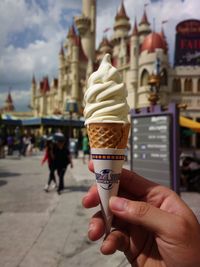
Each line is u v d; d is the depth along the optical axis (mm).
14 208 7383
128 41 57969
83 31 71562
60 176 9219
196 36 44906
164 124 7660
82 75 68438
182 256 1591
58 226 5996
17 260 4441
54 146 9328
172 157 7500
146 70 44188
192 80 44406
